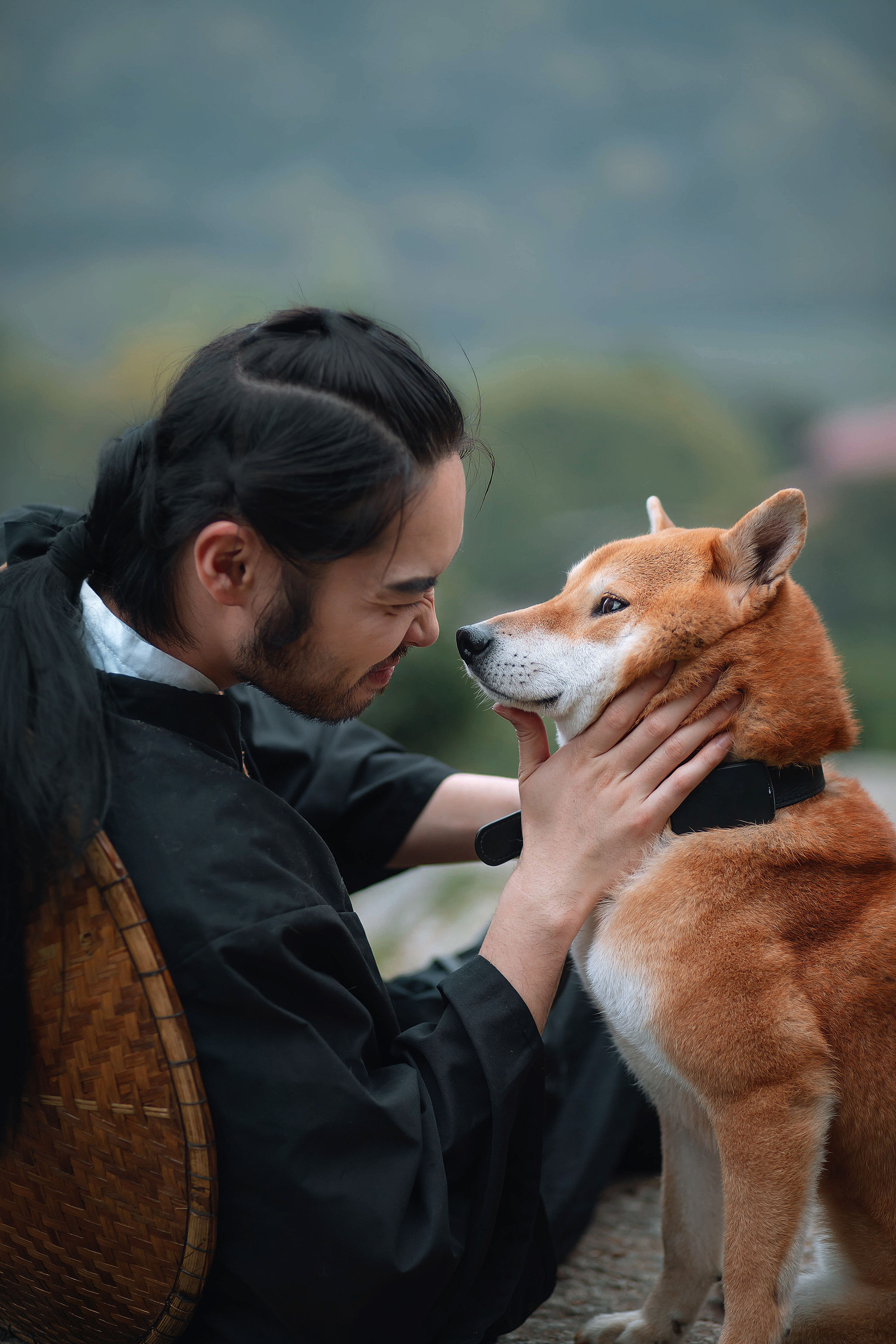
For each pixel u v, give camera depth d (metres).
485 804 2.28
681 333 29.64
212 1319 1.49
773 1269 1.68
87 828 1.30
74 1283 1.51
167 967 1.35
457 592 7.25
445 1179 1.47
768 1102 1.72
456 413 1.59
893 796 5.33
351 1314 1.41
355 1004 1.52
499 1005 1.62
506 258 30.31
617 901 1.92
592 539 13.41
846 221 32.53
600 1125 2.21
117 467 1.60
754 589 2.01
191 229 29.33
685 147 33.41
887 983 1.79
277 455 1.42
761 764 1.94
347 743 2.36
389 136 33.38
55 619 1.44
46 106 33.16
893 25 37.69
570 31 35.44
